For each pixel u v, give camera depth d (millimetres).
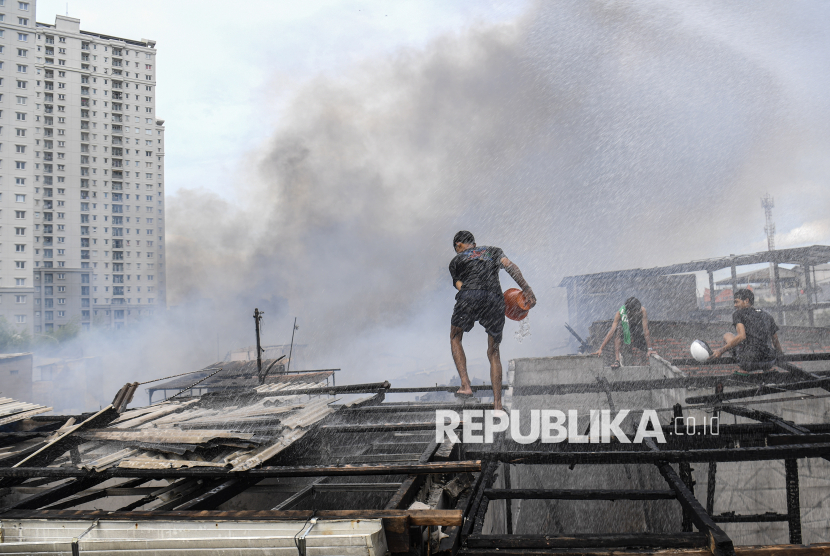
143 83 115188
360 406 5141
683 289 16734
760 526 6793
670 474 2383
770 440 2990
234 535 2166
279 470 2842
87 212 106625
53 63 103750
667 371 6930
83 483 3082
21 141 74125
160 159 117938
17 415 5059
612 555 1895
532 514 7680
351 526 2055
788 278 17297
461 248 4285
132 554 2221
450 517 2018
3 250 69625
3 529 2479
